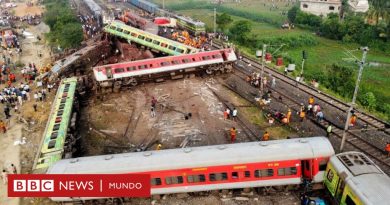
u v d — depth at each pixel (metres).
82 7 116.19
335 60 64.56
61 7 112.62
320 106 39.66
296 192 26.02
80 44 71.38
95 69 46.38
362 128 34.50
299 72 52.75
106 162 25.11
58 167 25.05
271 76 49.81
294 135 33.88
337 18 85.69
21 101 43.56
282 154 24.73
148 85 48.88
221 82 48.50
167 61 49.34
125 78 47.25
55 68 52.38
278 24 99.94
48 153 28.59
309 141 25.66
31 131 37.53
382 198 19.45
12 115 41.38
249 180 25.06
